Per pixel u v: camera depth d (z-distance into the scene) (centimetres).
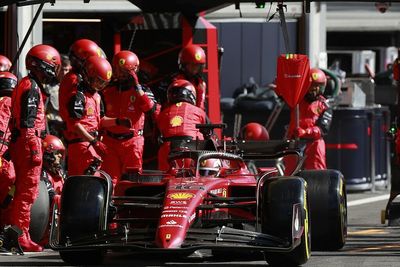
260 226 3403
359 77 7556
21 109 3800
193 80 4891
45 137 4119
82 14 7056
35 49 3875
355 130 6650
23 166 3822
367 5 11125
